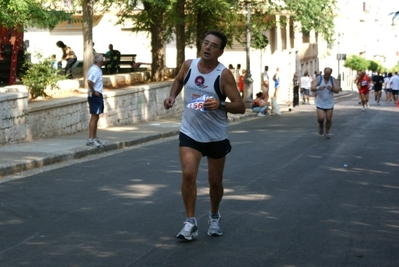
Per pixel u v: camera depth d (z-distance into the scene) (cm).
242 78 3903
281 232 800
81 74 3109
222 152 752
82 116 2016
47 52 5000
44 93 1962
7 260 679
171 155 1555
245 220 862
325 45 7106
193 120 741
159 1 2506
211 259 684
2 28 2184
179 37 3061
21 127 1667
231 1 2989
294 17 4081
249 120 2952
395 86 4784
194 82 739
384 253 714
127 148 1748
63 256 694
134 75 2733
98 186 1112
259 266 661
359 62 7238
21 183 1141
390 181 1180
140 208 933
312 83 1958
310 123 2616
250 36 3466
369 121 2691
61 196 1023
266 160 1451
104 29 5066
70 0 2275
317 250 722
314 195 1039
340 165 1377
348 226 835
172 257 691
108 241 754
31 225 832
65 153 1456
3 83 2242
